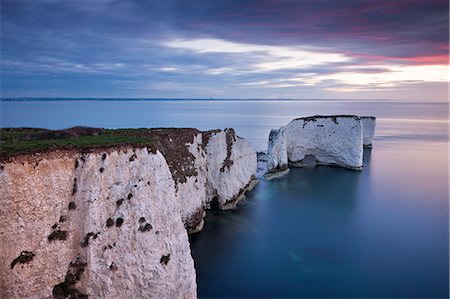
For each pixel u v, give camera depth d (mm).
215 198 46656
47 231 19453
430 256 33781
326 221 43125
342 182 61688
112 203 21484
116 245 20828
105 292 20266
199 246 35281
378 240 37531
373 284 28812
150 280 21266
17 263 18312
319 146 73250
